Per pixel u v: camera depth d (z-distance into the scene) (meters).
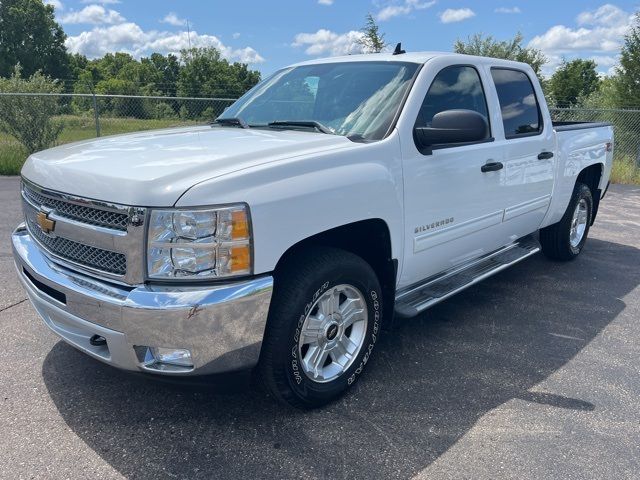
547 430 2.95
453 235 3.87
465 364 3.66
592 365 3.70
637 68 18.02
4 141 12.41
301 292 2.81
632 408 3.18
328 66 4.20
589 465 2.68
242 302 2.52
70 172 2.72
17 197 9.05
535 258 6.22
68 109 12.93
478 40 20.05
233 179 2.53
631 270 5.82
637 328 4.32
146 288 2.47
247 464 2.65
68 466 2.61
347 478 2.57
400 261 3.44
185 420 2.98
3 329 4.00
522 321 4.41
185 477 2.55
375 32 14.00
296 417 3.02
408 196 3.37
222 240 2.48
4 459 2.64
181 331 2.44
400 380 3.43
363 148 3.11
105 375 3.41
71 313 2.71
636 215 8.89
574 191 5.73
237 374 2.68
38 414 3.00
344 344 3.24
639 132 14.45
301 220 2.72
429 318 4.43
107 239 2.55
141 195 2.44
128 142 3.29
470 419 3.04
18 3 74.94
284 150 2.91
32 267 2.94
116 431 2.88
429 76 3.68
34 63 75.81
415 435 2.89
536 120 4.88
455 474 2.60
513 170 4.41
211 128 3.92
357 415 3.05
